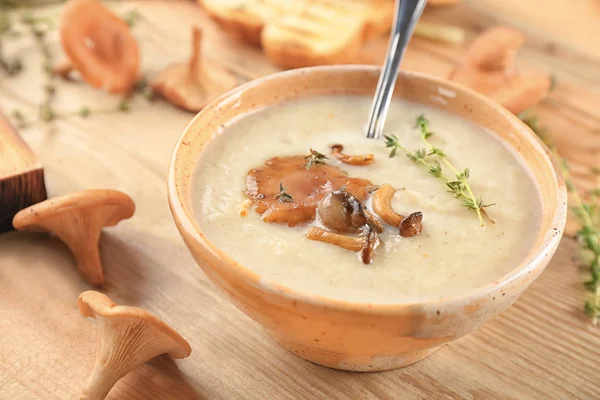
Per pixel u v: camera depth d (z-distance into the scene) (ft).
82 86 2.04
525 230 1.46
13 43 2.16
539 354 1.50
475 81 1.97
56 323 1.51
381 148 1.59
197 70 1.99
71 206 1.53
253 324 1.53
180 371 1.45
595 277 1.60
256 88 1.63
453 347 1.50
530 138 1.56
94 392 1.38
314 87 1.68
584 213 1.69
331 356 1.42
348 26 2.06
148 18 2.27
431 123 1.65
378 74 1.68
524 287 1.33
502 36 1.99
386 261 1.39
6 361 1.46
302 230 1.43
